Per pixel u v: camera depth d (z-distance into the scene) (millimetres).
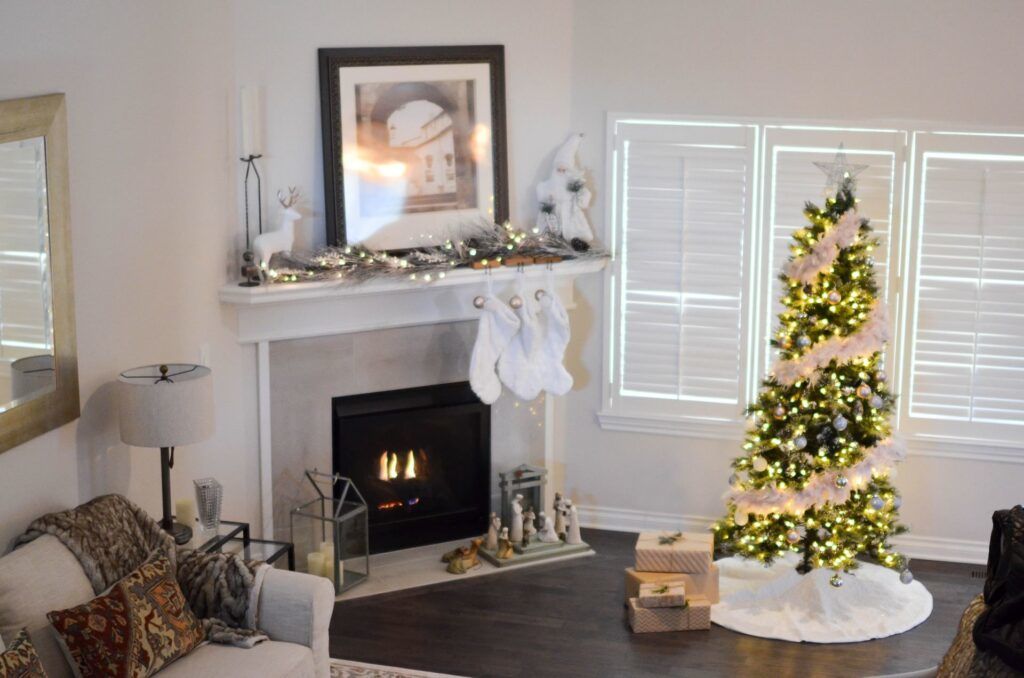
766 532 5328
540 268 5801
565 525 6051
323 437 5719
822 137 5770
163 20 4703
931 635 5074
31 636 3557
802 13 5691
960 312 5758
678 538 5375
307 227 5609
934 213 5699
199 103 5016
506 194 5930
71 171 4168
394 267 5461
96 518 3992
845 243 5070
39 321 3965
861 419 5172
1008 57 5516
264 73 5391
